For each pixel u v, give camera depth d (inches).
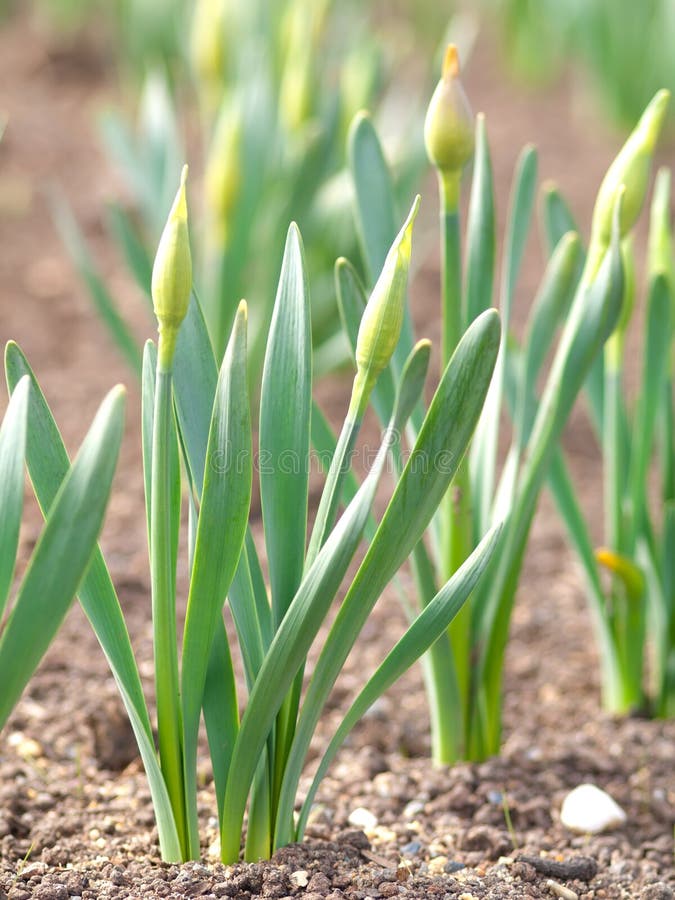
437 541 52.5
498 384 52.5
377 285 44.8
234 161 66.9
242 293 70.5
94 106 128.6
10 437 44.6
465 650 53.4
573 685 59.2
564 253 51.4
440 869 50.5
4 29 151.3
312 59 83.4
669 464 57.2
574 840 52.2
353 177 52.2
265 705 46.4
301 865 48.5
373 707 57.2
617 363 55.2
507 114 136.6
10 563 44.8
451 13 147.5
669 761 55.4
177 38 111.9
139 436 76.1
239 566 47.3
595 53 123.6
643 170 49.8
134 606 61.0
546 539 70.0
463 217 106.4
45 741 54.9
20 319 88.6
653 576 56.9
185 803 48.1
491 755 54.9
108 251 99.9
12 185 108.5
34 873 48.8
